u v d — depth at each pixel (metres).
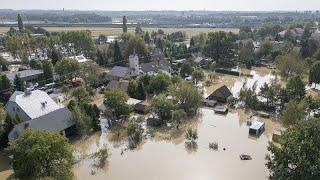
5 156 57.47
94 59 145.50
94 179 50.25
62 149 46.56
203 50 145.50
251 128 65.00
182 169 52.69
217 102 84.88
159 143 62.47
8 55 162.25
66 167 46.88
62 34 159.00
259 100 82.44
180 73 112.38
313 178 38.22
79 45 156.38
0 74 99.31
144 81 94.06
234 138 63.97
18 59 149.00
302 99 72.75
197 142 62.47
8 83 91.25
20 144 45.84
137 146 61.44
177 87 79.25
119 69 109.88
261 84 104.75
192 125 70.94
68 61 103.06
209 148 59.84
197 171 52.00
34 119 59.84
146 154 58.12
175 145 61.47
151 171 52.31
